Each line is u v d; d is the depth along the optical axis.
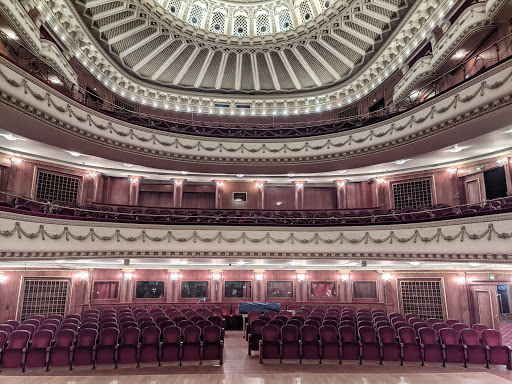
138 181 17.45
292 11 18.19
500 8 9.94
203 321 10.01
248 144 15.91
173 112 20.16
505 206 10.29
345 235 12.62
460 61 12.38
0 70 9.05
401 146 12.88
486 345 8.90
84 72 15.90
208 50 18.97
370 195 17.39
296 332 9.19
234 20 19.06
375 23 15.68
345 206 17.53
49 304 14.09
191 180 18.08
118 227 11.91
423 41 14.04
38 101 10.34
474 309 14.26
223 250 12.75
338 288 16.53
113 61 17.64
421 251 11.20
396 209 15.02
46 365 8.33
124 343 8.65
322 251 12.69
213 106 20.56
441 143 12.24
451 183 14.73
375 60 16.81
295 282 16.62
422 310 15.20
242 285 16.56
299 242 12.89
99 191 16.44
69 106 11.62
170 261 14.66
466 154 13.88
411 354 8.95
